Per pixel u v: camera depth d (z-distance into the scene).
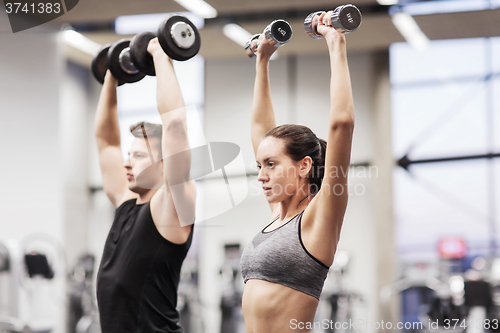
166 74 1.64
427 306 6.96
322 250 1.39
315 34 1.52
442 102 8.72
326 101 8.93
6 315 5.82
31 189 6.80
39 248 6.71
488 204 8.38
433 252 8.54
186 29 1.63
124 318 1.70
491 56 8.52
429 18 7.25
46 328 5.95
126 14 6.94
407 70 8.90
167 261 1.73
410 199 8.70
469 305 5.75
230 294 7.32
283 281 1.40
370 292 8.32
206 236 9.02
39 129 6.96
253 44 1.89
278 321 1.39
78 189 9.95
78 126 10.03
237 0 6.62
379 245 8.29
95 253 9.98
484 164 8.44
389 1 6.79
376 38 8.07
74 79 10.00
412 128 8.81
